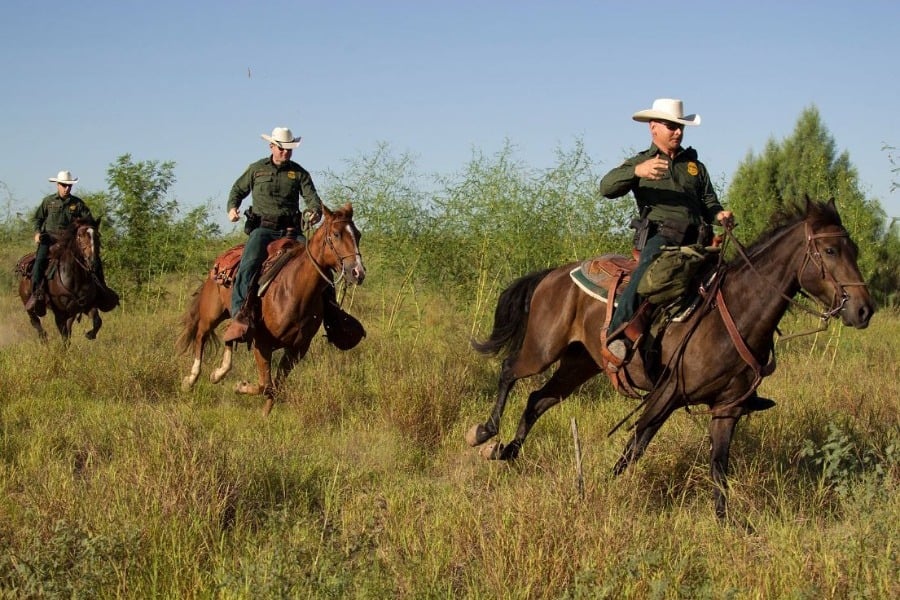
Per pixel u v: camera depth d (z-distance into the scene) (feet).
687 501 20.62
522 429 23.95
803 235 19.13
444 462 24.48
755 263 19.75
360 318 48.85
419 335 41.01
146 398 30.14
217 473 18.84
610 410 27.76
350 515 17.94
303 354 30.40
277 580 13.61
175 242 57.57
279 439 24.41
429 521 17.60
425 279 46.26
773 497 19.20
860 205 52.31
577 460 18.03
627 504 18.52
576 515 16.20
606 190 21.88
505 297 24.77
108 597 14.07
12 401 28.94
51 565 14.40
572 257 42.16
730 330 19.48
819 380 31.89
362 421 27.53
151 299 56.49
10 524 16.90
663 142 21.35
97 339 42.83
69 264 40.55
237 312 29.58
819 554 15.34
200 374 34.27
